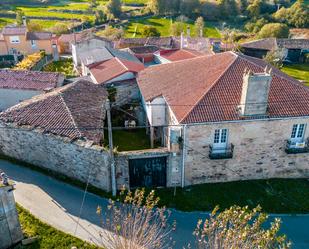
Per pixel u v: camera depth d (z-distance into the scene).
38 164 26.14
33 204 22.16
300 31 92.06
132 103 35.53
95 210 21.94
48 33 65.44
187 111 23.17
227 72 25.75
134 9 107.75
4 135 26.52
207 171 24.64
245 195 24.14
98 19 95.06
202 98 23.88
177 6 106.06
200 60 29.86
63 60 60.53
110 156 22.31
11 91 35.94
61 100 28.30
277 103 23.97
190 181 24.77
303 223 22.34
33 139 25.23
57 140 24.06
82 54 53.72
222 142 23.91
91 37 56.91
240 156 24.45
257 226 12.77
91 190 23.73
